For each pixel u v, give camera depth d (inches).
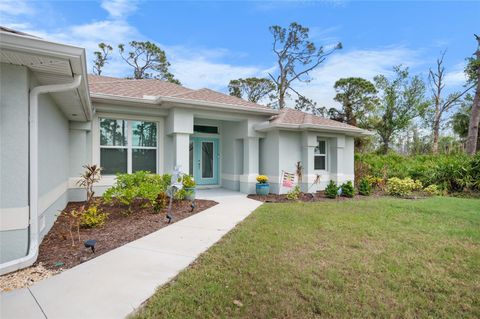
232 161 498.3
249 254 173.5
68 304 111.8
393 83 1151.0
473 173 501.7
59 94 222.8
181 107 378.6
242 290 128.0
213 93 467.8
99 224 235.3
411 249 190.5
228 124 511.8
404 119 1129.4
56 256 165.0
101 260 159.9
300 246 191.6
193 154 506.6
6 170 150.5
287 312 112.3
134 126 394.6
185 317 106.0
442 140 1266.0
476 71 789.2
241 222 256.8
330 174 504.7
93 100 342.0
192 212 298.7
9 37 127.5
